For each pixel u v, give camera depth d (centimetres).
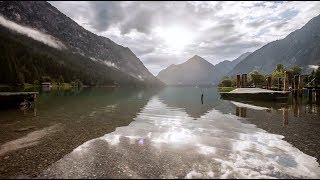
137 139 1855
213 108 4009
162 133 2062
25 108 3884
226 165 1295
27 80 16450
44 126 2350
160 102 5400
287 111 3416
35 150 1554
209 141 1786
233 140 1806
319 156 1428
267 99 5397
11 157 1414
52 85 18962
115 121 2678
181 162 1341
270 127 2256
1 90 9100
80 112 3431
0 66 13688
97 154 1477
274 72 11856
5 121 2628
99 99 6266
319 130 2106
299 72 11962
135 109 3881
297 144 1675
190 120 2745
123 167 1267
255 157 1423
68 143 1727
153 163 1325
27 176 1147
